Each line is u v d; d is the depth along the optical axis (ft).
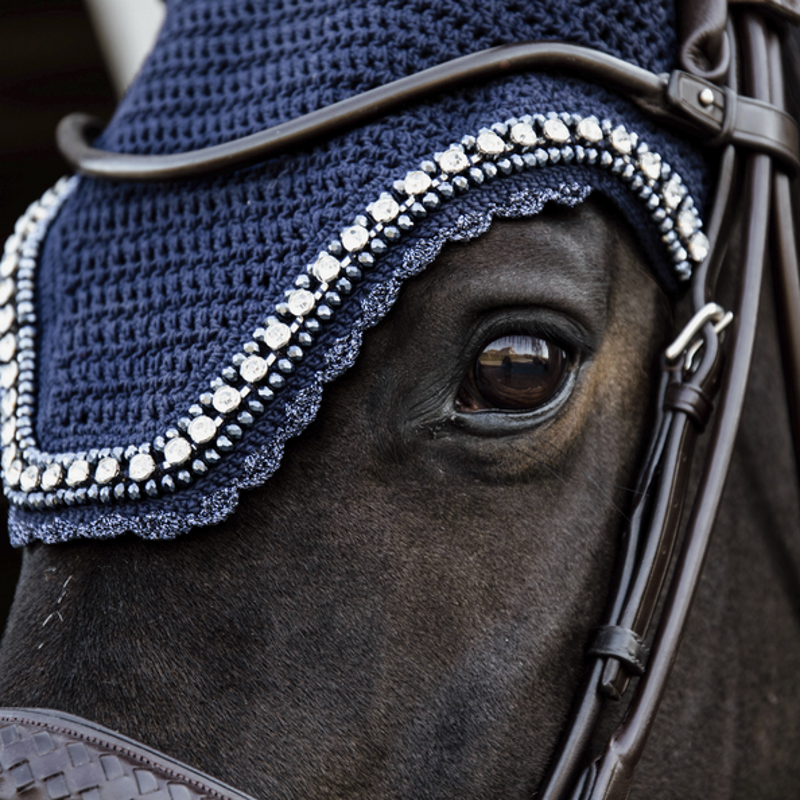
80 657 4.65
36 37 13.57
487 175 4.91
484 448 4.93
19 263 5.84
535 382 4.99
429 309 4.85
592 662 5.11
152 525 4.74
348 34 5.24
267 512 4.80
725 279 6.10
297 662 4.70
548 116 5.01
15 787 4.37
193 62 5.62
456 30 5.21
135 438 4.80
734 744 6.19
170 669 4.61
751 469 6.33
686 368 5.44
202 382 4.77
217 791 4.43
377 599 4.80
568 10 5.30
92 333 5.12
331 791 4.67
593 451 5.24
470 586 4.92
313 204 4.89
